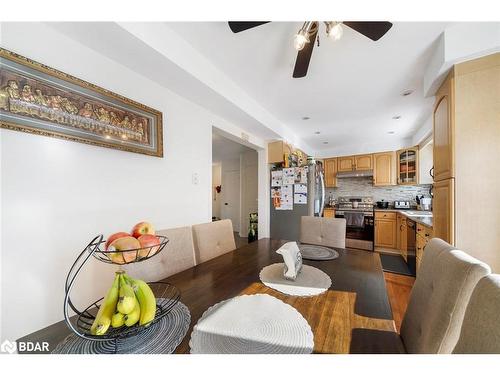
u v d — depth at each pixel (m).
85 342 0.58
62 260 1.13
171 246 1.20
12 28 0.98
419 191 4.03
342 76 1.91
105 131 1.30
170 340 0.57
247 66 1.79
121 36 1.16
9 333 0.95
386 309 0.71
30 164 1.03
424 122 3.13
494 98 1.34
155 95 1.66
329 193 4.95
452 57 1.37
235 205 6.13
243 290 0.87
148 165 1.63
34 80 1.01
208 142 2.24
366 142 4.43
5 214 0.95
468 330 0.44
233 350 0.54
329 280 0.94
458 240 1.41
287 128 3.46
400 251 3.55
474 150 1.38
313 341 0.56
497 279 0.44
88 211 1.25
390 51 1.57
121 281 0.59
